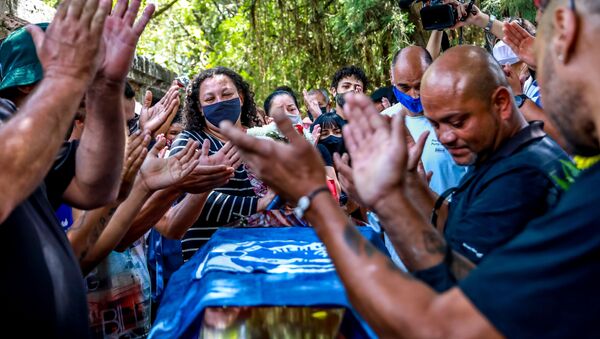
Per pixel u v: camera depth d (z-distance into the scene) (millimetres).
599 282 1104
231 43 11117
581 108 1245
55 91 1453
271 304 1600
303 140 1387
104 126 1769
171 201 2463
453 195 2012
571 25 1222
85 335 1678
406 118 3363
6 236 1477
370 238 2387
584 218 1133
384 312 1216
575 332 1098
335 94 4996
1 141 1355
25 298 1470
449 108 1871
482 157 1934
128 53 1709
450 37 7434
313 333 1582
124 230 2215
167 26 10312
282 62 9570
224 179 2410
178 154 2295
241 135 1356
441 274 1385
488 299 1143
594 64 1210
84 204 1860
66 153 1859
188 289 2066
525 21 3451
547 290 1114
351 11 8086
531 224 1209
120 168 1839
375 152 1406
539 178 1771
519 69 3604
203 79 3340
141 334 2621
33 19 4320
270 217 2887
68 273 1631
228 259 2037
